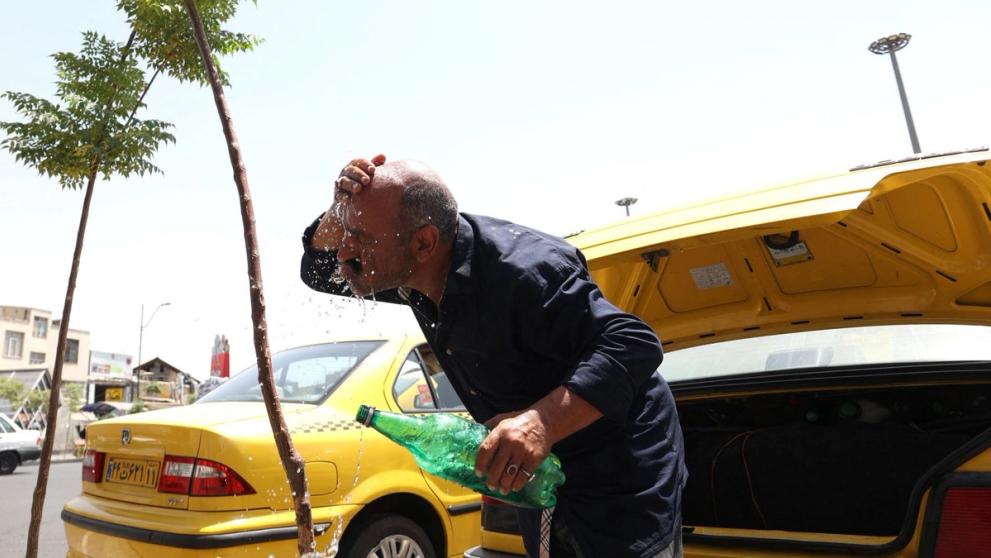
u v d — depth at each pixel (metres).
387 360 4.40
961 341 2.89
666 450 1.90
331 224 2.05
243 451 3.46
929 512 1.88
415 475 4.09
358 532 3.81
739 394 3.16
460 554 4.22
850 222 2.78
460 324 1.87
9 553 7.31
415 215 1.74
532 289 1.76
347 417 3.96
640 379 1.71
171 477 3.51
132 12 3.81
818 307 3.22
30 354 50.25
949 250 2.74
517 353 1.86
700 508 3.06
